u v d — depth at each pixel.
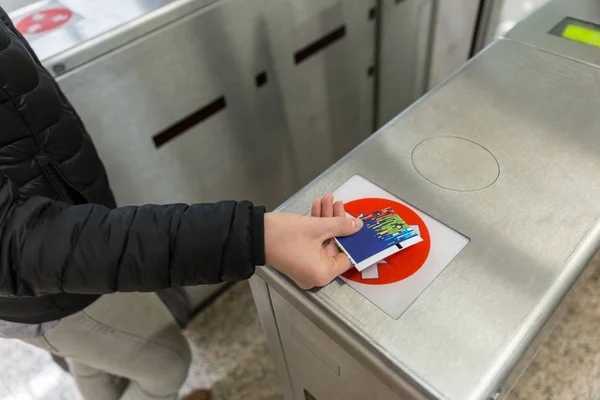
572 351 0.64
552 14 0.77
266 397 1.15
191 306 1.29
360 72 1.31
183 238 0.48
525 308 0.45
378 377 0.46
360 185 0.57
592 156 0.57
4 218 0.46
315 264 0.47
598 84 0.66
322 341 0.53
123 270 0.48
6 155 0.55
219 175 1.11
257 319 1.30
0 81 0.51
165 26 0.83
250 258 0.49
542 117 0.62
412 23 1.29
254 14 0.95
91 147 0.68
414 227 0.52
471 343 0.43
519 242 0.50
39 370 1.25
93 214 0.49
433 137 0.62
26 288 0.49
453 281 0.48
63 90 0.76
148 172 0.96
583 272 0.51
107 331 0.73
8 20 0.57
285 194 1.34
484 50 0.73
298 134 1.25
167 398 0.91
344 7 1.12
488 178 0.56
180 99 0.92
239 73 1.00
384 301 0.47
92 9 0.84
